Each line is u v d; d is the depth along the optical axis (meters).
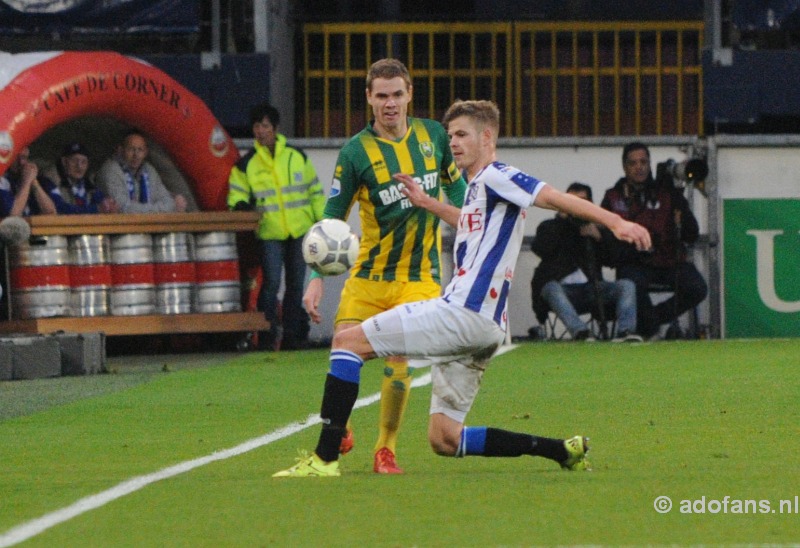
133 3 50.44
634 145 45.78
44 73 42.62
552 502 17.30
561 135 58.88
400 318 19.36
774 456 21.42
